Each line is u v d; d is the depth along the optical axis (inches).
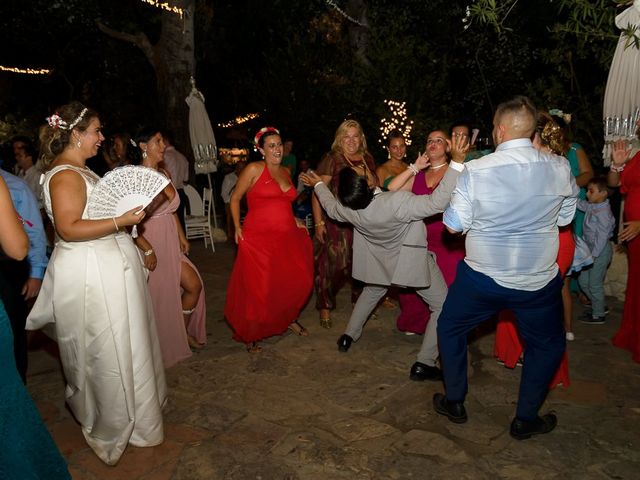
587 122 348.8
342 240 200.8
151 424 132.1
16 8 549.3
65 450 134.5
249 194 183.2
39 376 174.6
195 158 385.1
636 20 166.9
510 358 168.6
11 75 730.2
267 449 132.6
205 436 138.6
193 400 157.0
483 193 117.6
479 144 239.8
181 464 127.5
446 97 483.2
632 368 170.1
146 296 134.2
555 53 354.3
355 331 184.4
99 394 125.9
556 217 120.3
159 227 169.0
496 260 120.6
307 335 201.3
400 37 476.4
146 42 464.4
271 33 603.8
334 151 199.2
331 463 126.5
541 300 121.7
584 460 126.1
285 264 184.2
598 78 381.4
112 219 119.0
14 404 87.0
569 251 154.7
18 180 135.8
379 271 163.3
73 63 701.9
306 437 136.9
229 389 162.6
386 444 133.6
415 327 195.2
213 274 292.2
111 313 123.3
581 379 163.8
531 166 116.4
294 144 492.4
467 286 125.9
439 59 499.8
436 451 130.3
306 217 371.6
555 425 138.6
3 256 132.6
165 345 175.6
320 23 570.9
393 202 150.0
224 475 123.3
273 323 186.5
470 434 137.6
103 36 651.5
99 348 123.8
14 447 87.0
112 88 719.7
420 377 164.4
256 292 181.8
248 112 617.9
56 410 153.4
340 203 162.9
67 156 123.1
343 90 472.1
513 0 176.7
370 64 483.2
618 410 146.4
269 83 498.3
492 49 512.4
